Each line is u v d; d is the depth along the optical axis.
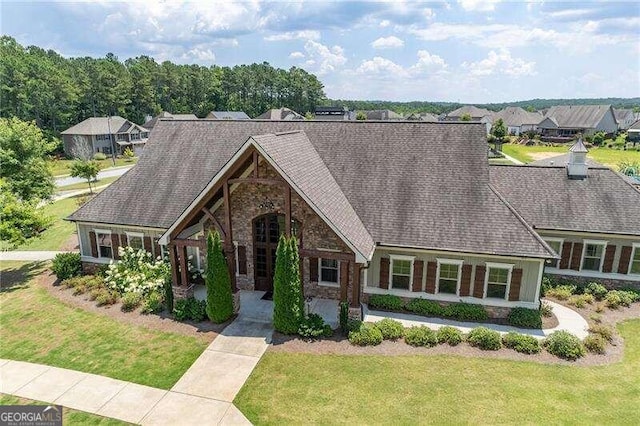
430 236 19.12
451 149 21.81
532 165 24.61
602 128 106.12
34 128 28.62
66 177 62.38
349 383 14.16
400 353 15.95
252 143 17.06
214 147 25.27
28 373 14.95
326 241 19.80
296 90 182.00
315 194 18.14
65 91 99.56
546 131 110.38
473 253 18.31
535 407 12.98
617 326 18.27
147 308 19.33
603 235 21.02
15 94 91.88
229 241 18.39
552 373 14.73
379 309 19.66
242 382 14.29
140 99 124.19
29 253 29.05
